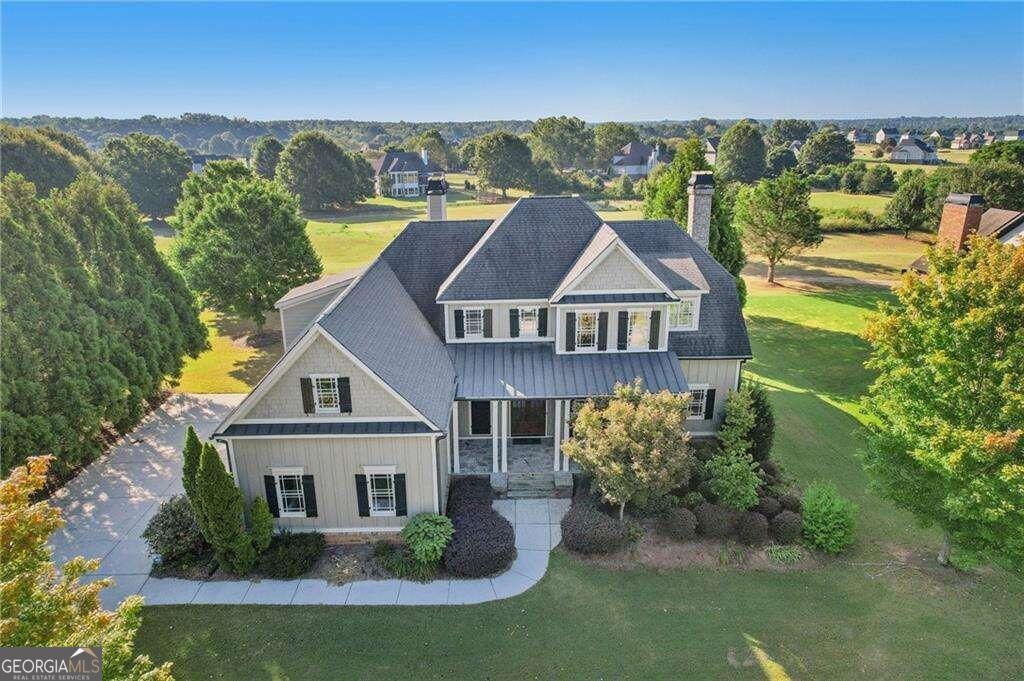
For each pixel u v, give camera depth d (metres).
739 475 22.02
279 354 41.88
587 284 25.75
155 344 30.47
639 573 19.83
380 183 145.88
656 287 25.64
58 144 94.69
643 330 26.38
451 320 27.09
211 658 16.58
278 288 43.31
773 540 21.20
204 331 36.47
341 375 19.69
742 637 17.27
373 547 21.17
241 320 50.59
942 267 17.98
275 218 42.84
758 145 151.75
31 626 9.89
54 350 24.03
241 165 51.44
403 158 149.75
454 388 24.38
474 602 18.61
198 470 18.56
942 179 81.81
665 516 21.70
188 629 17.55
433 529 20.19
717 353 26.91
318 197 118.44
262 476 20.64
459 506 22.47
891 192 124.50
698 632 17.42
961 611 18.22
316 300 27.98
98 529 22.22
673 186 42.84
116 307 29.11
